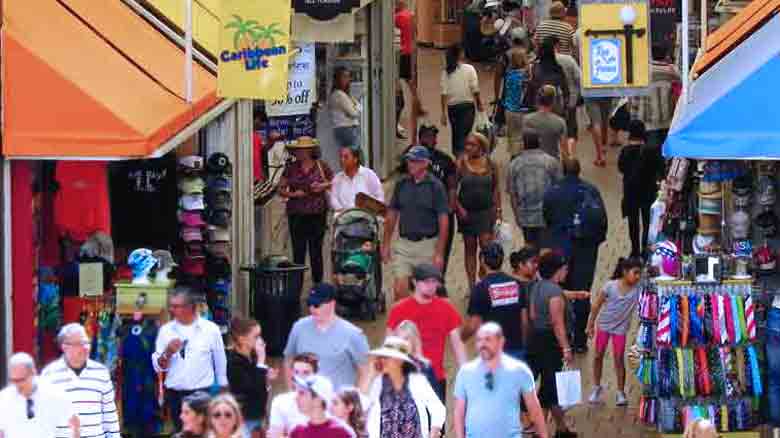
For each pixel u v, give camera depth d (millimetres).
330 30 68000
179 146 56875
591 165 80625
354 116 74438
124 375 48500
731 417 48312
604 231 56719
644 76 52344
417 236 55750
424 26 112250
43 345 49500
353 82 77938
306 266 63781
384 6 80938
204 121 52875
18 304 48594
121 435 48594
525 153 61062
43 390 38812
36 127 47781
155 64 53438
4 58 47938
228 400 35938
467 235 61344
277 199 74062
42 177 50844
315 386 35969
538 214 60719
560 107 75000
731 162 50094
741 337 47875
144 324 48531
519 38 83000
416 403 40375
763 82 46594
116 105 48594
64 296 49906
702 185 50562
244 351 43312
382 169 81000
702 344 48156
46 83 47906
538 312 47906
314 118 73688
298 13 67438
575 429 49688
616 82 52312
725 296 47938
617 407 51844
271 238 67312
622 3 52062
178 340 44562
